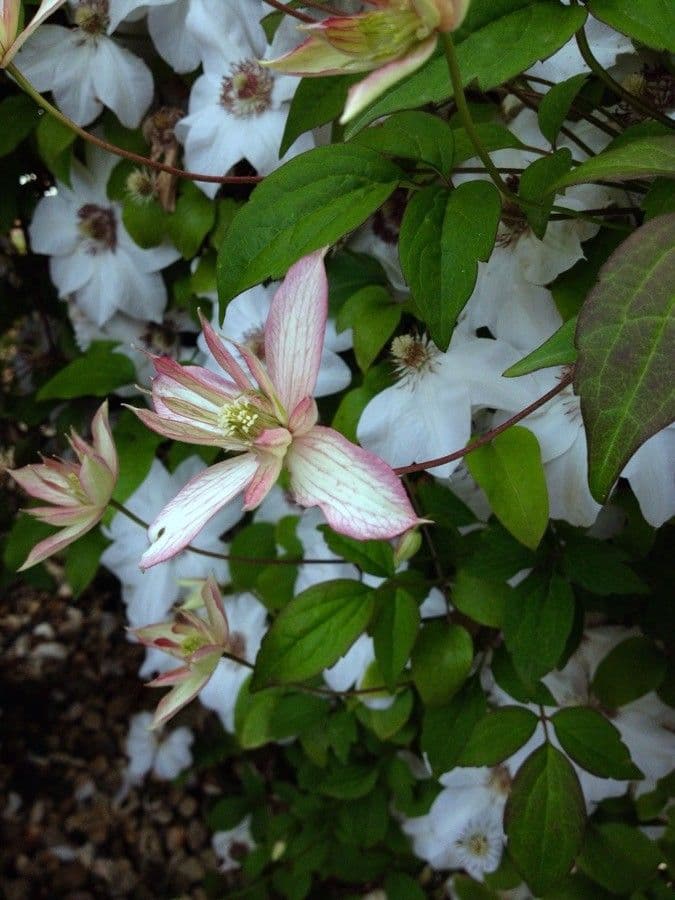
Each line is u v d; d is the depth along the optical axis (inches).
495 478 10.8
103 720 30.1
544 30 7.7
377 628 11.8
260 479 7.9
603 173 7.0
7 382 23.0
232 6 12.7
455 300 8.1
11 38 8.9
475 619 12.3
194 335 17.6
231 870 24.3
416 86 8.0
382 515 7.0
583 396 6.4
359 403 12.4
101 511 11.5
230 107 13.1
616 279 6.4
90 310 16.8
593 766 11.2
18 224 20.6
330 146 8.8
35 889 26.6
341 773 17.6
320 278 7.5
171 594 17.0
